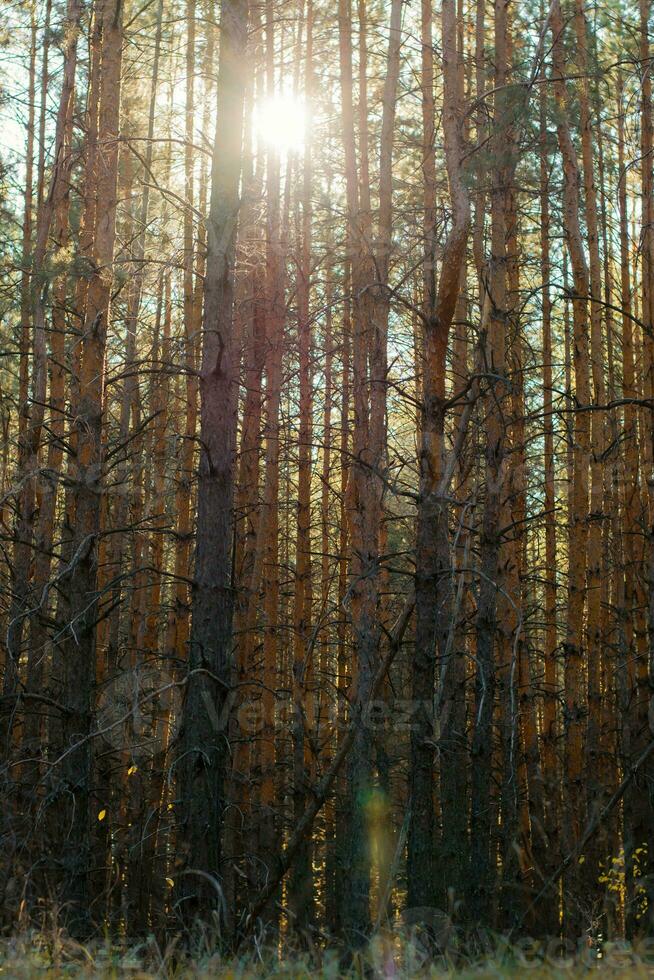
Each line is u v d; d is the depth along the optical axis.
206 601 8.28
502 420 8.52
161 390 13.92
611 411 13.34
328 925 14.88
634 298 16.16
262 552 12.60
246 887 12.16
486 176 9.09
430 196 11.23
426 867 7.79
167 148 14.30
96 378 9.23
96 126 10.78
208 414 8.51
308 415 13.54
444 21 8.49
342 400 15.38
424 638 7.85
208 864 7.88
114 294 9.41
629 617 12.88
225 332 8.59
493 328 9.31
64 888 8.30
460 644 11.45
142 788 12.88
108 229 9.45
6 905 7.61
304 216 13.94
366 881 9.08
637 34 12.14
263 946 5.87
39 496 11.83
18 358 14.66
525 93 8.28
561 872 8.29
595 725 11.80
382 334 10.84
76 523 9.09
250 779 12.43
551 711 12.44
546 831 11.05
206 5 10.35
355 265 11.98
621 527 13.48
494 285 9.36
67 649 8.93
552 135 9.90
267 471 12.61
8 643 9.80
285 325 14.02
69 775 8.66
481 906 8.95
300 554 13.02
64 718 8.84
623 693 12.66
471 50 13.66
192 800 8.01
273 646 12.52
